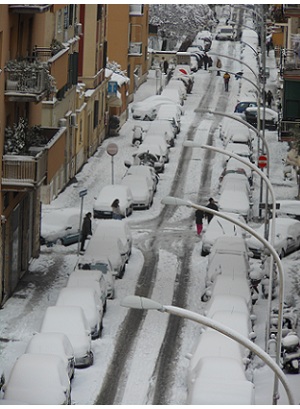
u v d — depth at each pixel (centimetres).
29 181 6956
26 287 7500
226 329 4366
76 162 10900
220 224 8719
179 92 15088
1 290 7056
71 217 8600
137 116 14000
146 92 15825
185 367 6197
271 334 6519
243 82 16400
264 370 6103
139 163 11169
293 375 6053
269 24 17488
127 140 12800
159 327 6850
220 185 10500
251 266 8081
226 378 5338
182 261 8375
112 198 9519
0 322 6775
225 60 18525
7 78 6925
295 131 9194
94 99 11812
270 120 13462
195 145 6569
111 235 8012
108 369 6097
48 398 5144
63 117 9788
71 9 9912
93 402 5656
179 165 11550
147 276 7944
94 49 11669
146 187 9900
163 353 6412
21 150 7106
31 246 8038
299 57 8812
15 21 7125
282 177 11150
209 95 15912
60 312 6241
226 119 13375
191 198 10294
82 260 7481
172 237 9038
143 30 16388
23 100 6950
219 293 6912
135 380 5975
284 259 8431
